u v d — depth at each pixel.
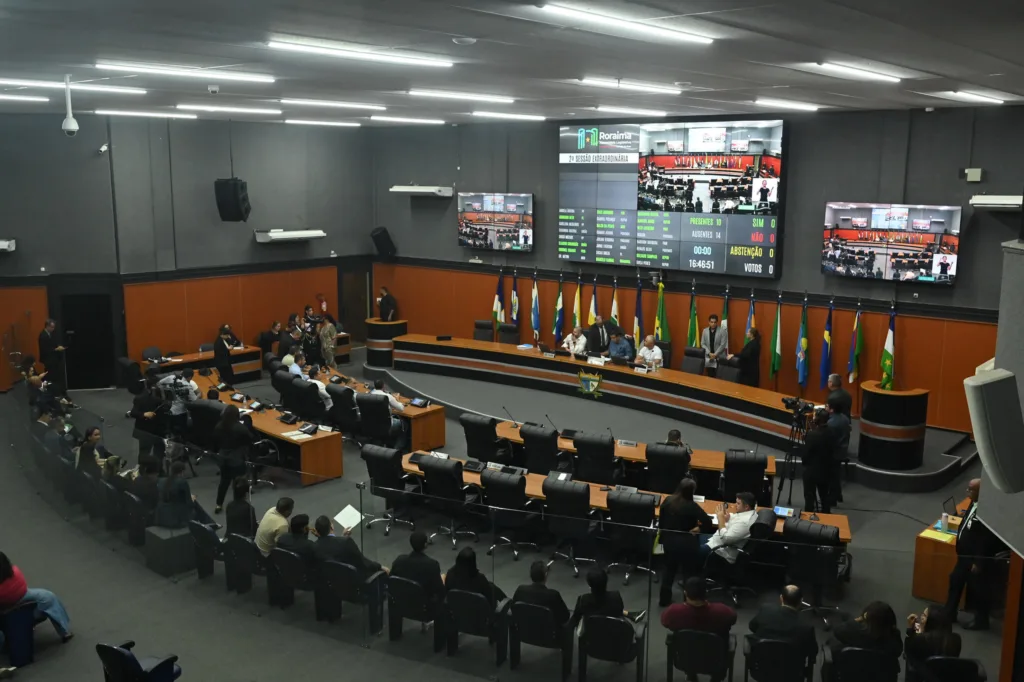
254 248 20.89
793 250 16.06
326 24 6.68
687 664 7.27
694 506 8.68
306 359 19.69
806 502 11.08
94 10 6.05
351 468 13.57
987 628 6.89
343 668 7.93
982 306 14.02
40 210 17.92
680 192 17.05
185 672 7.79
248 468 9.54
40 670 7.84
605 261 18.53
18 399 14.12
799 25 6.52
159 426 13.65
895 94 11.80
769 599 7.48
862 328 15.28
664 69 9.47
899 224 14.51
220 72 9.97
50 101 14.30
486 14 6.25
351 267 23.12
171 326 19.50
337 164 22.33
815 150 15.55
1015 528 5.34
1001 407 4.31
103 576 9.88
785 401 12.65
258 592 9.03
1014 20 6.04
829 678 7.05
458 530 8.42
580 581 8.20
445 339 19.06
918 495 12.21
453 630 7.95
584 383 16.17
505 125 20.19
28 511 11.96
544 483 9.45
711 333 16.77
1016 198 13.05
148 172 18.78
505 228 20.27
